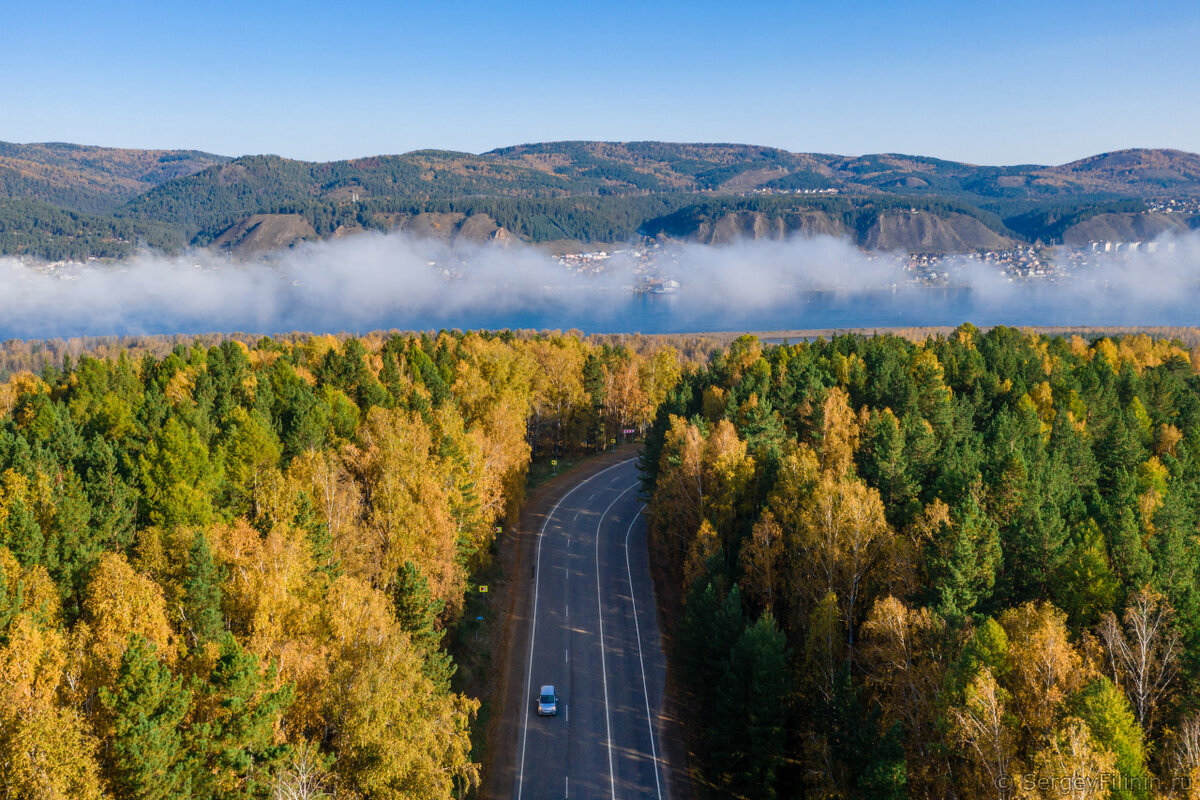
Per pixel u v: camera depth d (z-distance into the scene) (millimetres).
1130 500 54125
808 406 80250
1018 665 33312
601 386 117250
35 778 25000
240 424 65000
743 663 45688
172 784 27547
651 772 48344
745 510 63062
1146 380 97625
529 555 78000
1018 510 49906
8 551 39281
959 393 96812
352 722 32344
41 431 68875
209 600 36156
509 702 54469
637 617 66188
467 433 70375
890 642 39438
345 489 52312
